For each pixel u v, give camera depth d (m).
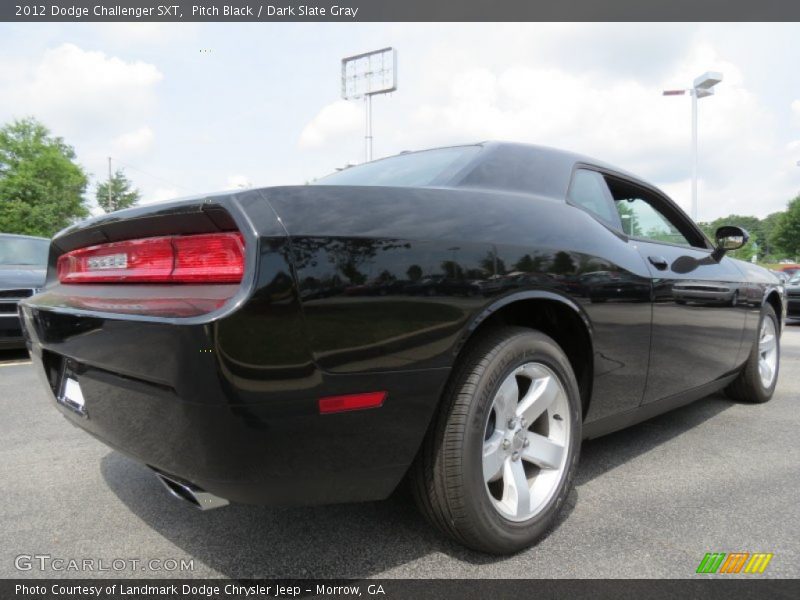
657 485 2.34
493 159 2.10
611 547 1.83
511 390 1.79
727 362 3.12
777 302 3.92
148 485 2.37
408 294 1.49
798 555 1.78
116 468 2.58
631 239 2.43
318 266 1.36
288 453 1.36
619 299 2.13
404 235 1.53
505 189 2.02
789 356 6.13
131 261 1.61
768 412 3.55
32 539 1.91
